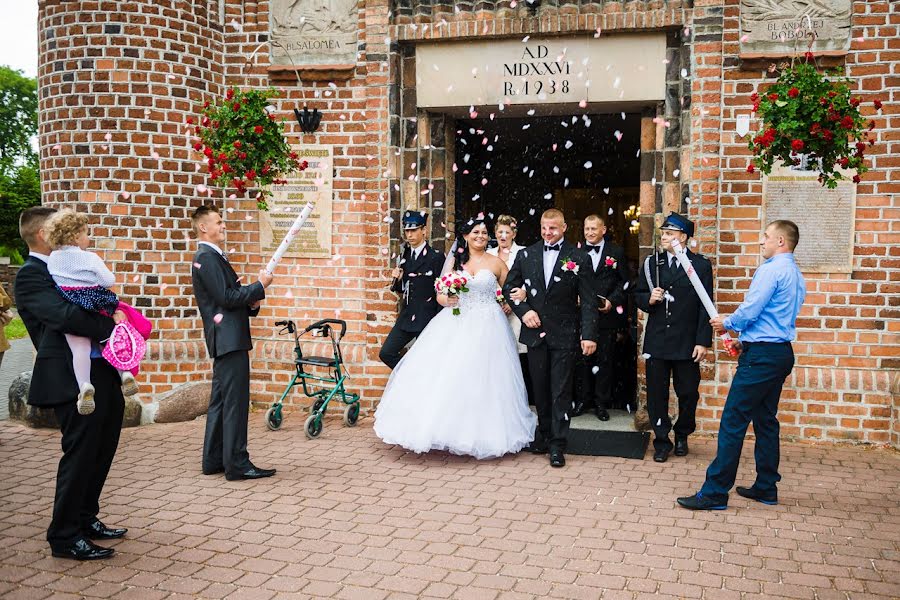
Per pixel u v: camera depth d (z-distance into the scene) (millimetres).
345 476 5566
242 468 5473
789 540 4348
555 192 12438
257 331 7734
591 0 6816
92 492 4305
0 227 38375
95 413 4062
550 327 5941
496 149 12062
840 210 6359
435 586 3746
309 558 4082
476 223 6500
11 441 6590
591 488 5285
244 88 7621
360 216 7438
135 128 7098
